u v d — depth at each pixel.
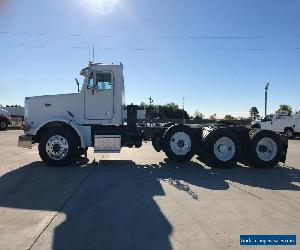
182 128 13.07
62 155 12.41
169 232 5.95
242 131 13.08
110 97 13.21
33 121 13.12
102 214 6.89
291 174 11.52
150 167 12.57
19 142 12.80
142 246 5.38
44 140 12.33
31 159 14.24
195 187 9.32
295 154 17.44
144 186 9.34
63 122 12.86
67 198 8.02
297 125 28.83
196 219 6.62
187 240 5.61
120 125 13.26
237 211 7.14
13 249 5.25
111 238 5.69
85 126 13.16
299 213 7.03
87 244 5.45
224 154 12.61
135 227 6.18
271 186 9.53
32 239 5.63
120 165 12.91
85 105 13.20
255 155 12.63
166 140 13.05
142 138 13.43
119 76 13.20
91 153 16.30
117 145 13.05
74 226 6.22
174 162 13.62
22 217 6.68
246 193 8.69
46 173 11.09
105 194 8.41
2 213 6.93
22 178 10.26
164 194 8.48
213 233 5.91
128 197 8.16
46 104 13.13
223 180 10.34
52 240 5.60
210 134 12.62
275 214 6.95
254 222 6.47
